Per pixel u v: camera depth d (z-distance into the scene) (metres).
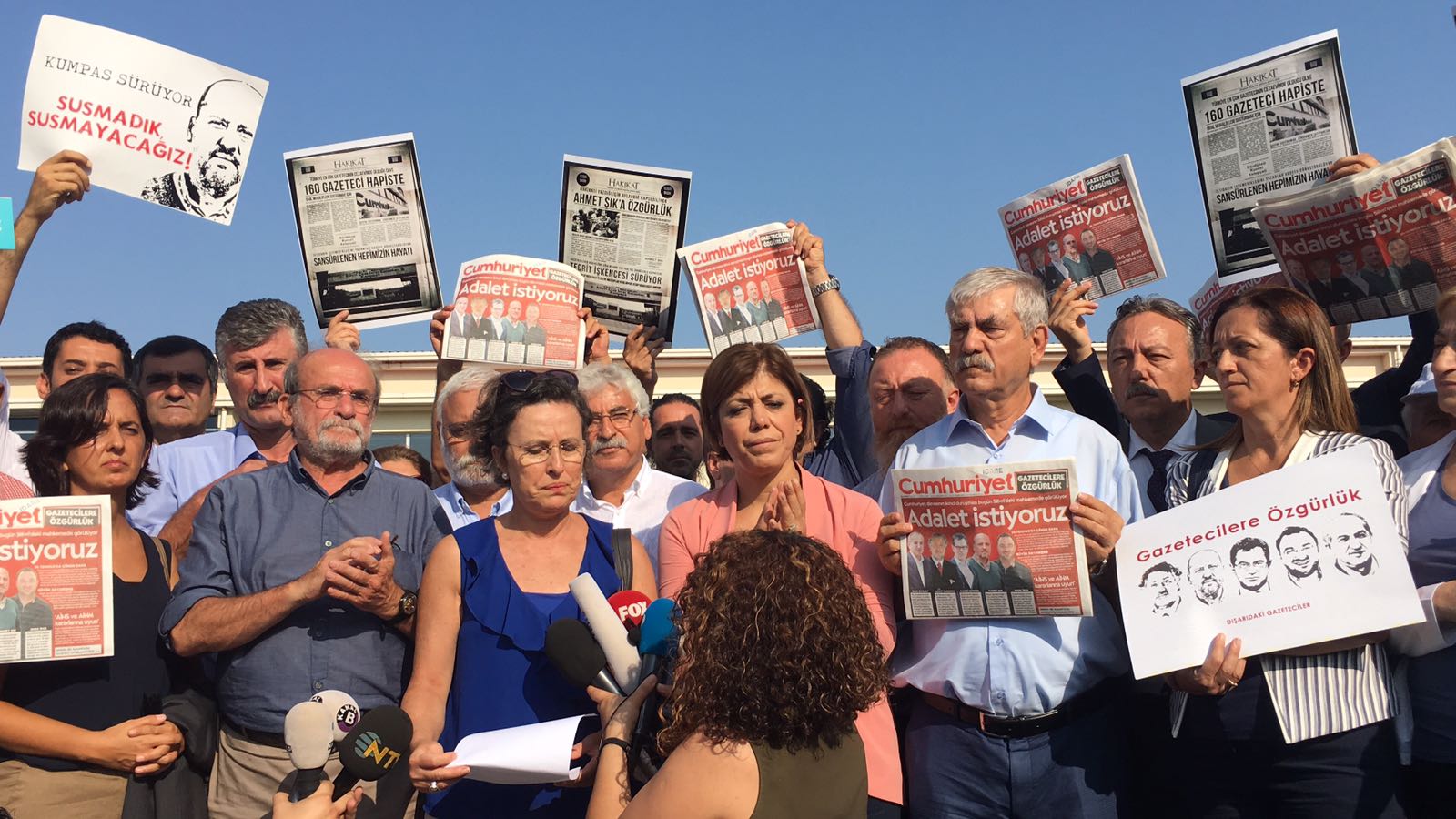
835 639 2.76
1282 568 3.57
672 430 6.71
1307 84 5.22
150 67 5.34
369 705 4.04
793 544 2.90
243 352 5.64
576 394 3.98
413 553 4.36
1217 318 3.98
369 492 4.39
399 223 5.81
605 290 5.96
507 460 3.88
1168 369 4.99
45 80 5.23
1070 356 5.34
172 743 3.85
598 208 5.97
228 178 5.44
